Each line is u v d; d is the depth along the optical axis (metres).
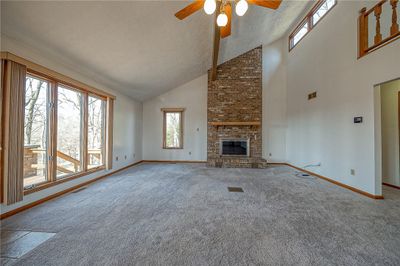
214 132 6.20
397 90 3.46
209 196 3.02
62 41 2.55
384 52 2.68
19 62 2.25
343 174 3.54
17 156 2.27
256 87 6.11
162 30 3.23
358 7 3.16
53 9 2.08
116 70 3.87
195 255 1.56
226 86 6.18
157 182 3.87
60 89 3.21
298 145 5.30
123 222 2.13
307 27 4.92
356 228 1.99
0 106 2.14
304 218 2.23
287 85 6.08
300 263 1.46
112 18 2.53
